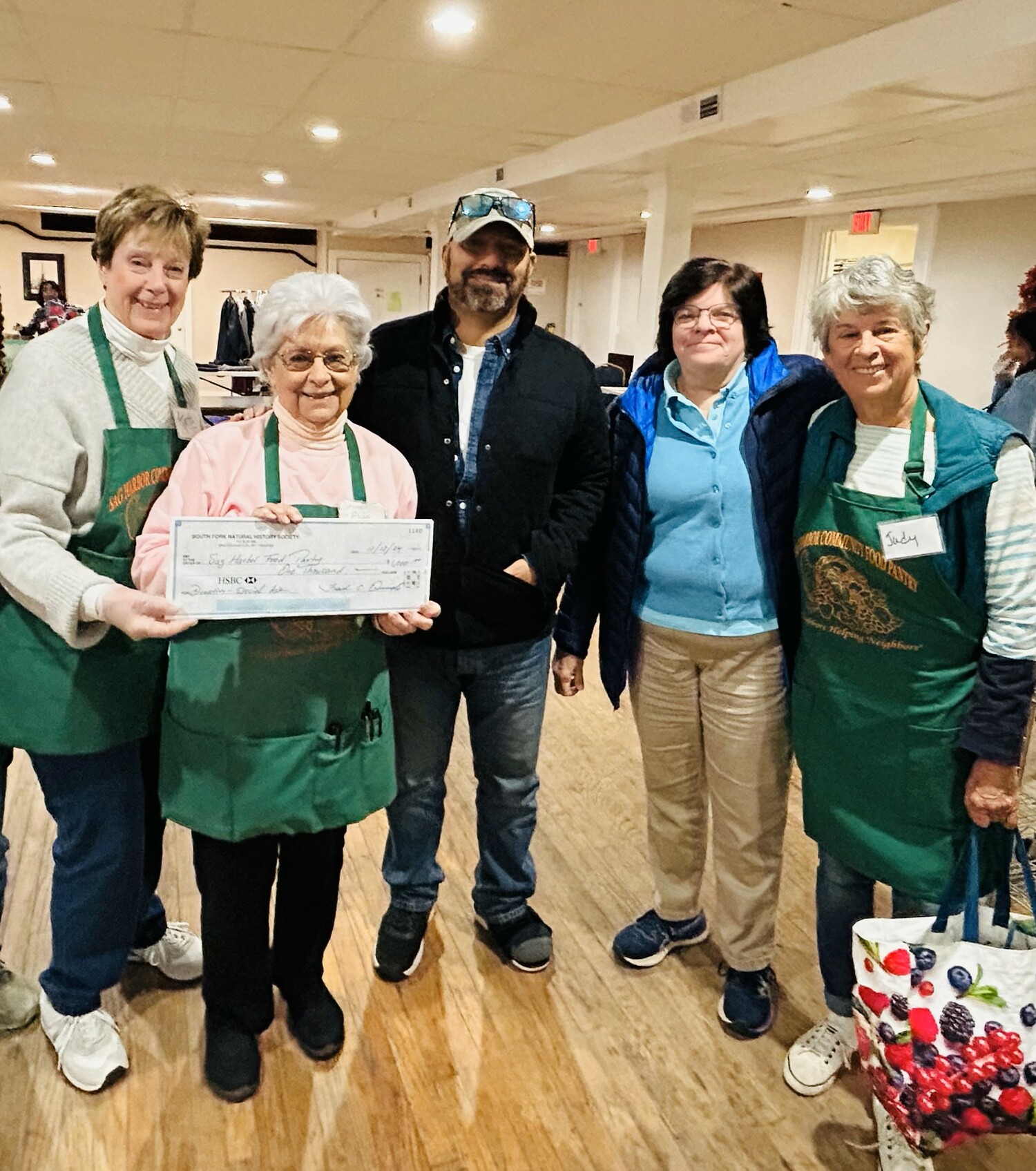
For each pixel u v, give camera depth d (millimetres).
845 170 5594
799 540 1562
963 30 3150
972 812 1421
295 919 1648
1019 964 1354
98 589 1267
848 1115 1672
